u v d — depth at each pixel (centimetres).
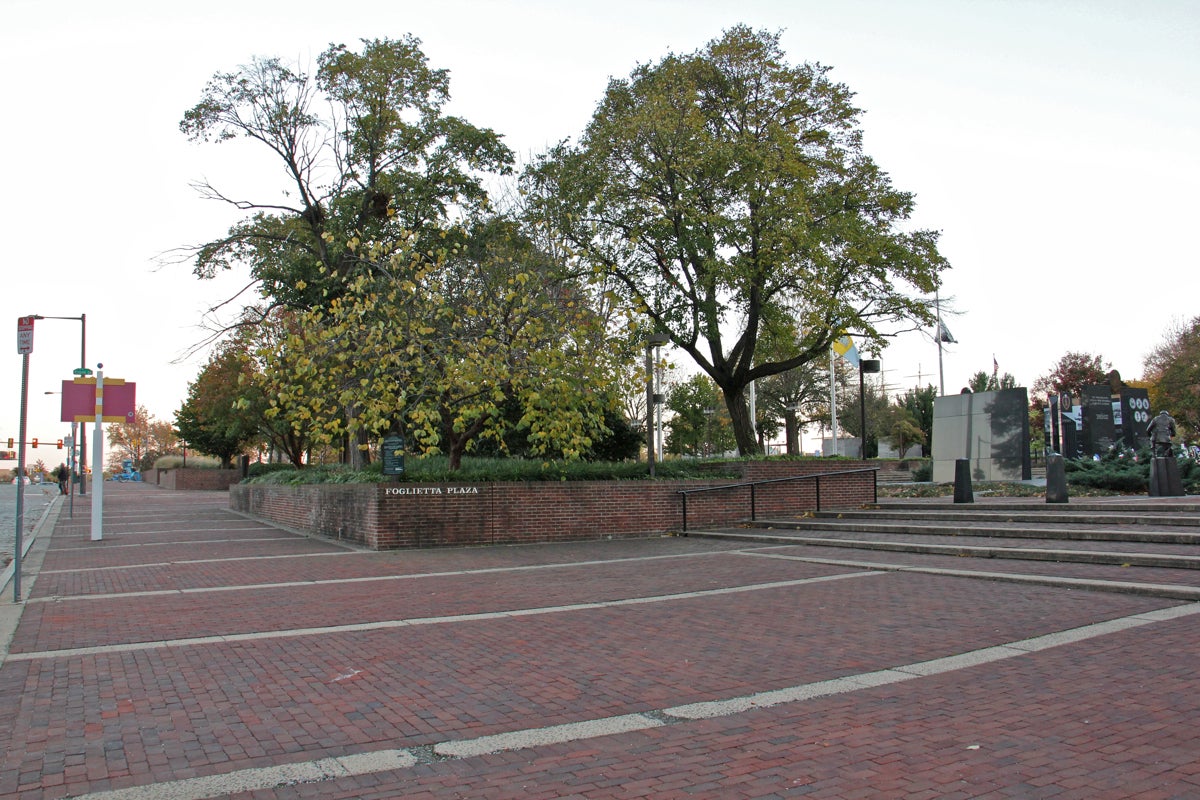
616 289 2261
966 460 1925
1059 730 520
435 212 2611
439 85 2653
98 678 694
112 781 466
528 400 1761
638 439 3194
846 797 430
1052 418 3080
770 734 532
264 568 1424
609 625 891
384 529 1731
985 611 897
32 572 1402
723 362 2361
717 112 2286
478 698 628
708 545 1725
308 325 1830
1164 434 1962
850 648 756
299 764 491
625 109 2267
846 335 2248
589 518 1920
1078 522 1518
